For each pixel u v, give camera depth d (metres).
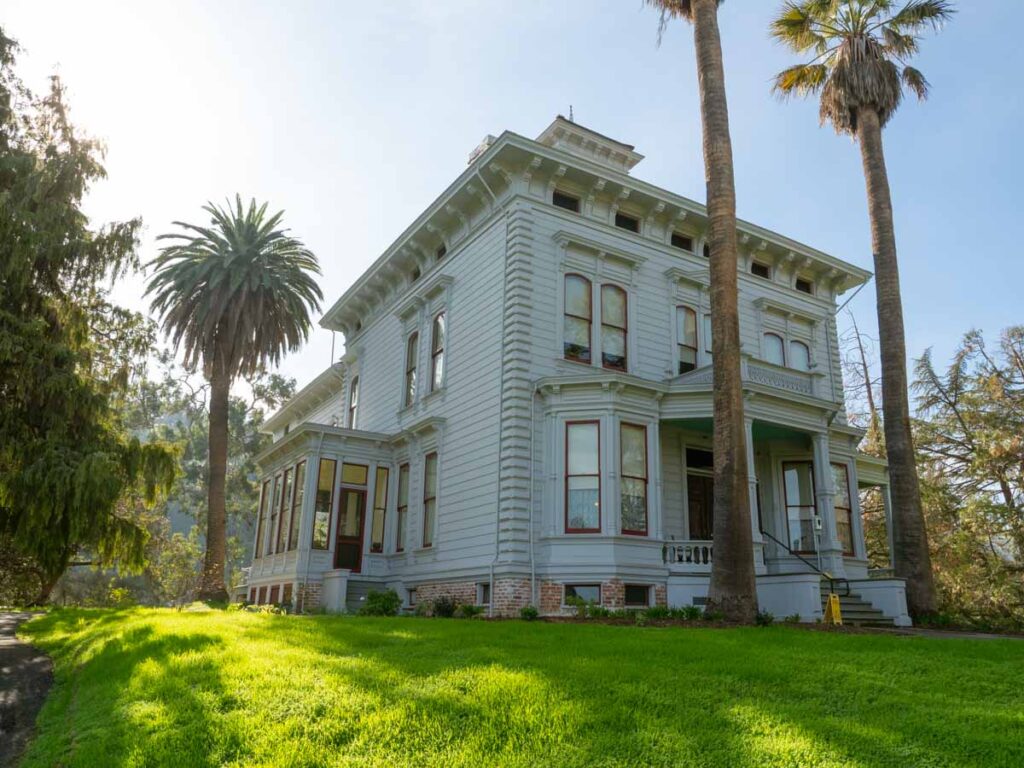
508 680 6.09
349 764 4.71
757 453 22.50
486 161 20.36
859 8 22.73
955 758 4.58
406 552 22.53
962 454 28.80
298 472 24.59
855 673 6.86
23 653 11.10
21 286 17.55
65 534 17.84
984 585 24.56
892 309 20.78
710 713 5.44
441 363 22.89
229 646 8.12
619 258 21.47
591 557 17.50
